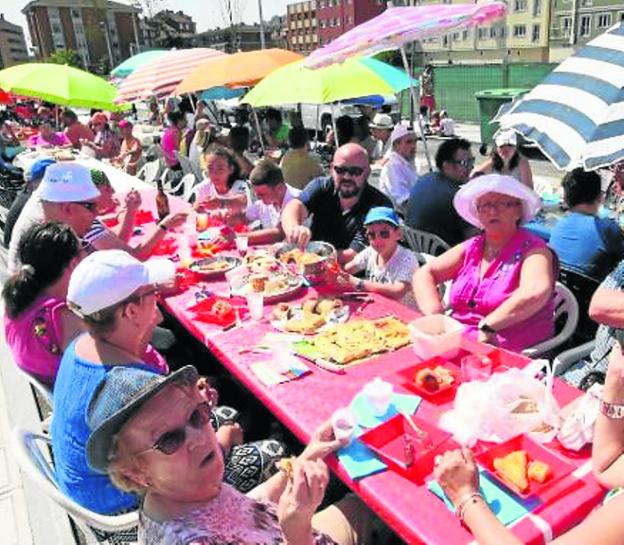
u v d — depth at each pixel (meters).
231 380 2.93
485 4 3.37
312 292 2.85
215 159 4.78
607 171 4.71
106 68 55.56
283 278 2.95
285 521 1.32
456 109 18.33
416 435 1.58
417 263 3.01
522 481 1.36
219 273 3.20
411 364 2.07
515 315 2.40
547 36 33.28
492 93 12.32
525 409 1.64
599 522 1.14
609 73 2.37
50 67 6.89
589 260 3.10
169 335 3.31
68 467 1.69
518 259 2.54
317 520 1.79
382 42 3.74
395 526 1.36
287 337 2.35
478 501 1.28
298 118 9.98
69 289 1.75
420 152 12.34
